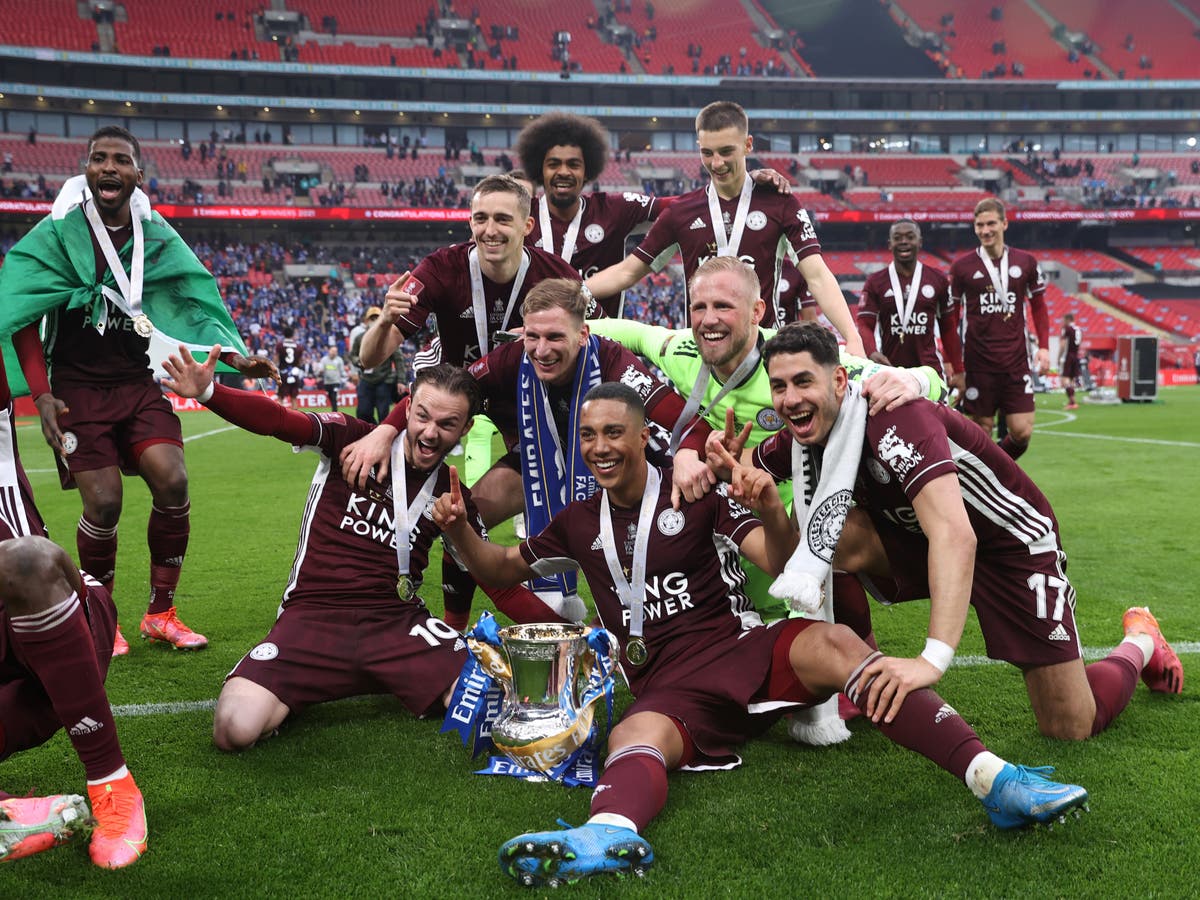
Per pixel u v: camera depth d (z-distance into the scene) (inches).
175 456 169.0
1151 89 2021.4
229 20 1871.3
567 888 89.6
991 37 2197.3
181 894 89.6
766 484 108.4
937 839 98.2
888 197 1893.5
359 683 134.7
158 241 167.5
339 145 1881.2
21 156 1638.8
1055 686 121.5
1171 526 270.5
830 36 2186.3
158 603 176.6
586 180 236.4
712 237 215.3
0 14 1688.0
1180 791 108.0
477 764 120.4
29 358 156.5
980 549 121.0
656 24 2142.0
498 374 155.0
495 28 2010.3
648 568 119.9
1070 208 1803.6
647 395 147.2
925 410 109.7
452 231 1818.4
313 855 96.7
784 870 92.3
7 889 90.7
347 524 139.1
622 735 107.6
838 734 124.9
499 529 298.7
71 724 97.2
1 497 103.1
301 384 1103.0
